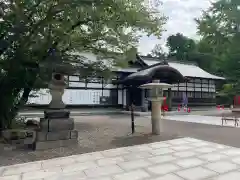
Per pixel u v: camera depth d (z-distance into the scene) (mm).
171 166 3738
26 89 7648
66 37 6930
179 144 5402
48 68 5508
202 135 6566
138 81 15477
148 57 23547
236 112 15625
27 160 4230
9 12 5691
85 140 6059
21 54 5910
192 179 3148
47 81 6078
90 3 5305
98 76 8516
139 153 4625
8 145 5414
